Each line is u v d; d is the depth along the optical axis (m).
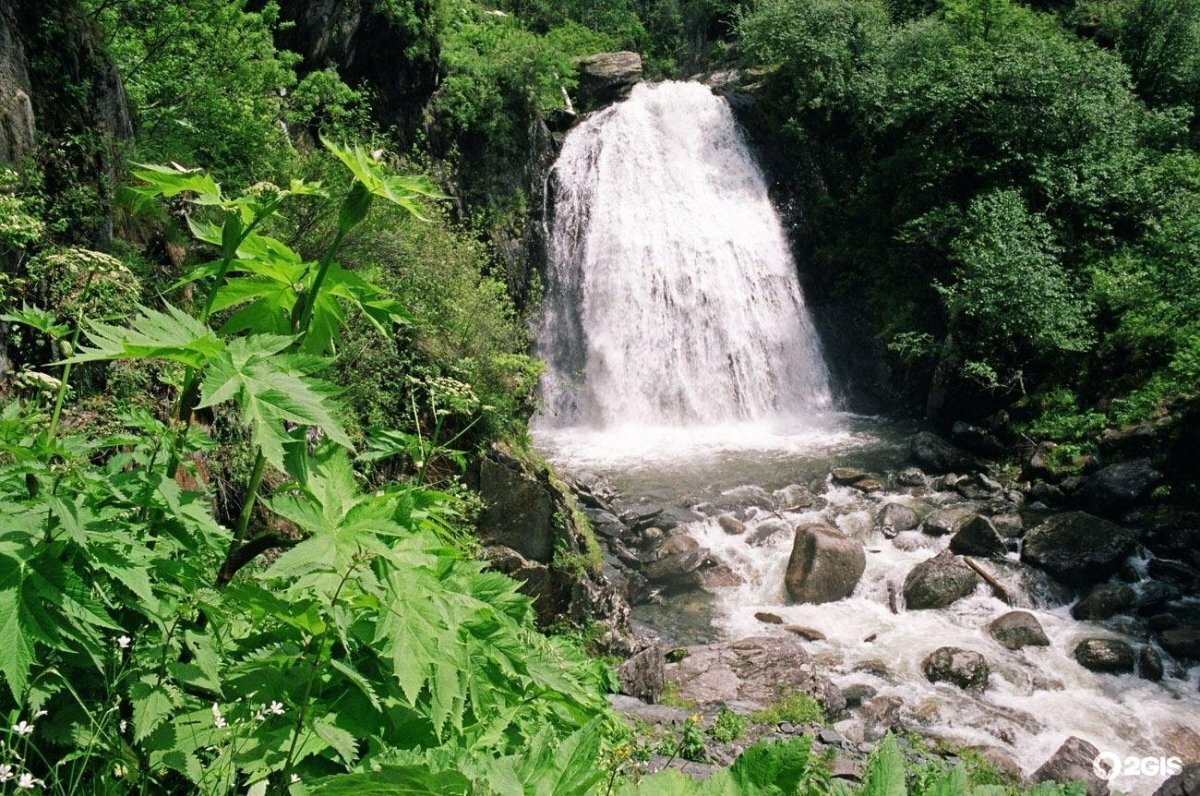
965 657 10.21
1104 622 11.36
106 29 9.22
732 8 32.47
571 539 10.38
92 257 2.51
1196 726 9.32
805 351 21.06
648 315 20.05
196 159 9.34
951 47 22.56
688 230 21.00
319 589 1.94
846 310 21.52
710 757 7.15
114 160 6.54
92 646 1.86
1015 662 10.48
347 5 15.62
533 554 9.82
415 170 15.36
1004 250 17.38
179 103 9.80
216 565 2.40
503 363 10.27
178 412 2.31
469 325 10.16
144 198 2.43
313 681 2.04
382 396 7.97
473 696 2.10
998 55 20.75
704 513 13.91
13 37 5.82
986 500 14.82
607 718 2.73
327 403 2.36
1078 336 17.23
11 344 4.52
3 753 1.69
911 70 22.53
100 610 1.81
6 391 4.35
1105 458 15.10
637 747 3.79
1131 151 19.70
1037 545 12.72
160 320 2.05
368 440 2.81
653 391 19.66
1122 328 16.88
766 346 20.67
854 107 22.36
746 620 11.55
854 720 9.20
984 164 19.83
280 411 1.90
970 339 18.05
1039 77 19.73
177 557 2.22
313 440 5.10
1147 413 15.28
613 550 12.86
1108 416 15.91
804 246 22.22
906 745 8.88
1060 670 10.36
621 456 16.89
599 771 1.22
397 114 17.66
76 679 1.97
